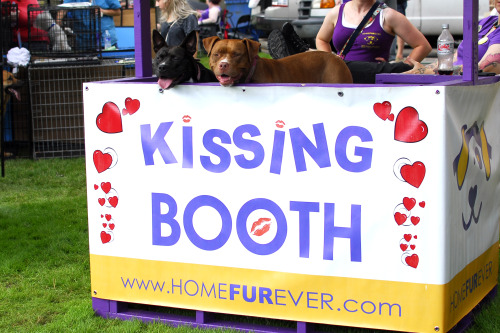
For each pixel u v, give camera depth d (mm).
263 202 3441
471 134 3445
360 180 3250
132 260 3738
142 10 4031
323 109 3271
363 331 3570
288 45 5363
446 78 4086
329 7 12086
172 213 3619
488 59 4648
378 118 3180
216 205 3531
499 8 4977
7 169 7906
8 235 5434
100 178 3734
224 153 3480
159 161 3605
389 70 4832
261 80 4105
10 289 4336
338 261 3336
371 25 5117
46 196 6809
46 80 8352
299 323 3459
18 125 8719
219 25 15914
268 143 3395
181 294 3670
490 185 3830
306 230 3377
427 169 3119
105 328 3705
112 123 3662
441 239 3137
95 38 8469
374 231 3258
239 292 3551
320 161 3309
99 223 3777
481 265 3760
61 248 5152
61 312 3990
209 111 3477
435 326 3195
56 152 8555
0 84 7277
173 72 3865
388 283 3262
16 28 8430
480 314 3738
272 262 3461
